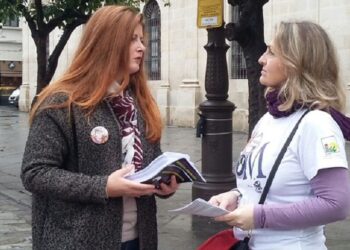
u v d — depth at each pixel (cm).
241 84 1934
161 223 711
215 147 772
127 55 271
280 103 255
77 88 264
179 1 2166
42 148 257
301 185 247
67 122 259
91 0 862
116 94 270
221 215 248
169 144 1588
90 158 260
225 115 772
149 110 288
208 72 780
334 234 652
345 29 1590
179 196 878
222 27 768
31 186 256
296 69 249
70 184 251
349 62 1579
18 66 4238
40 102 265
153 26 2364
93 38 268
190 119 2106
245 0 586
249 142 273
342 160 237
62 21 896
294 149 247
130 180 254
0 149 1517
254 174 256
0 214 805
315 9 1664
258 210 244
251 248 260
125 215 272
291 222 240
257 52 589
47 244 261
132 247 277
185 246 613
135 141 274
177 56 2194
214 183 766
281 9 1758
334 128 242
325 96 248
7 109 3366
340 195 235
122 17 270
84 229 256
